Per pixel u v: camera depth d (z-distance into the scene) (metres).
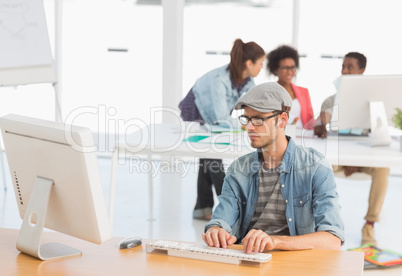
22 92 6.50
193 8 5.94
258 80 5.46
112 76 6.34
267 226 2.17
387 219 4.31
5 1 4.79
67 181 1.78
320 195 2.07
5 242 2.03
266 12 5.83
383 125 3.44
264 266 1.77
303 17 5.75
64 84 6.42
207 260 1.84
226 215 2.17
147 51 6.26
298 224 2.12
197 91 4.18
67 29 6.33
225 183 2.23
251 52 4.02
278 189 2.13
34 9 4.94
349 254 1.88
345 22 5.68
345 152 3.31
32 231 1.87
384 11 5.59
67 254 1.88
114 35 6.29
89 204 1.75
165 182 5.50
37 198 1.86
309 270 1.73
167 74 5.96
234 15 5.90
